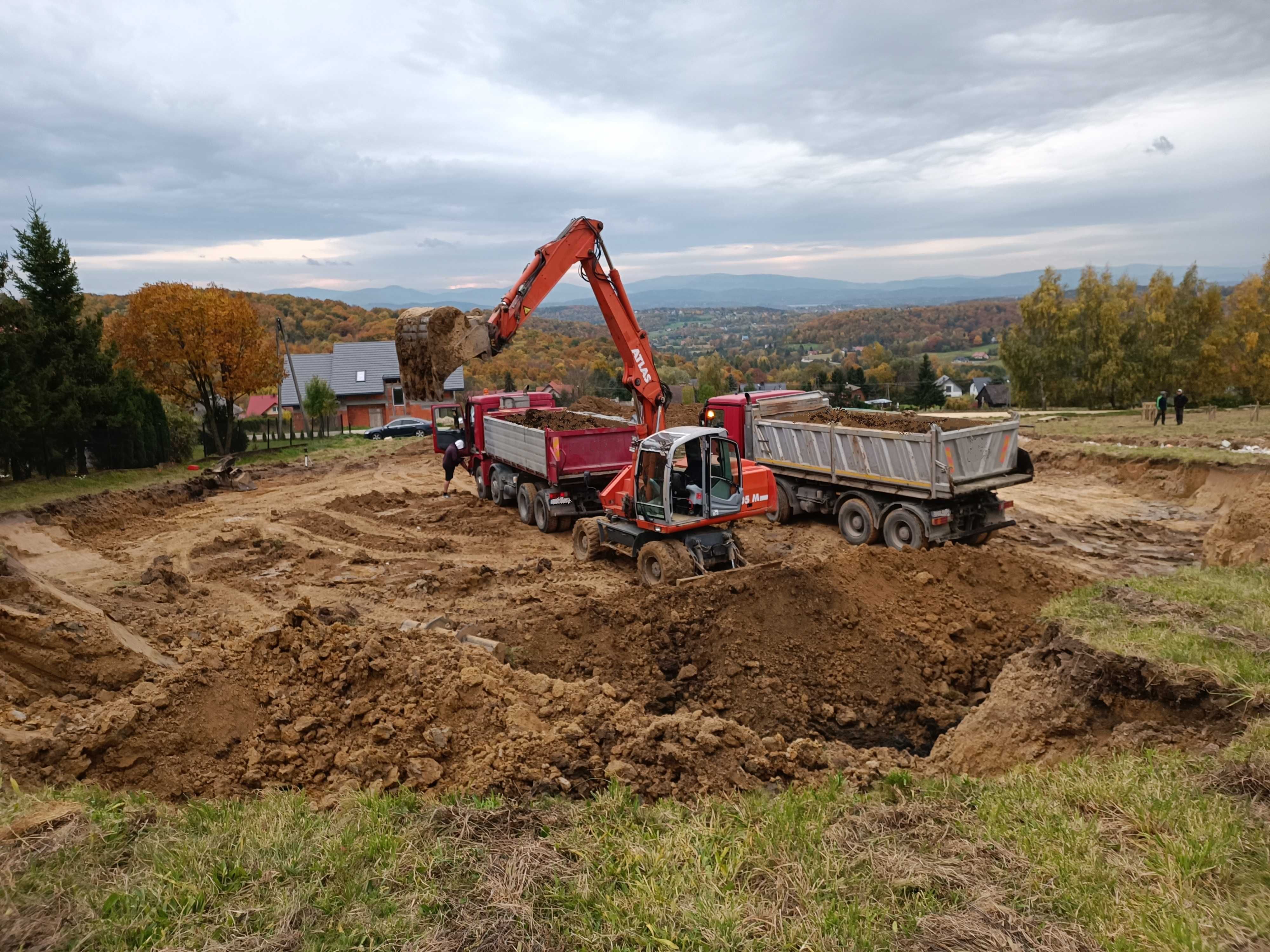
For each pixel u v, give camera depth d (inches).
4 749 224.2
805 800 211.0
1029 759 255.0
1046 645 299.7
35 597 326.0
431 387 536.7
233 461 993.5
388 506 794.2
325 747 255.8
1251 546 417.4
